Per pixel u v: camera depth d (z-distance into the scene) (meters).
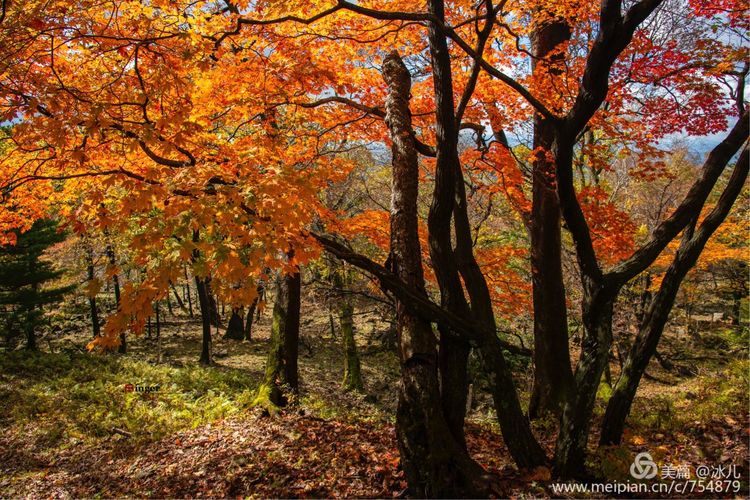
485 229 14.73
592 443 6.70
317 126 10.32
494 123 8.34
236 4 5.70
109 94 4.80
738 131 4.74
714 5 6.06
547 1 7.60
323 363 19.91
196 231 4.09
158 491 5.95
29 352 15.41
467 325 4.88
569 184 4.66
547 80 7.52
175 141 4.29
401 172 5.55
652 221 15.09
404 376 4.52
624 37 3.93
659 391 12.33
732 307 24.33
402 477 5.15
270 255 3.71
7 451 8.48
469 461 4.19
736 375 7.11
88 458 7.98
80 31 4.39
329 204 13.13
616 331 15.45
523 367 16.72
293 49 6.27
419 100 8.27
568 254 14.05
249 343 23.83
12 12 4.03
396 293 4.82
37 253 18.08
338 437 7.00
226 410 9.55
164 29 4.98
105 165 5.60
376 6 7.05
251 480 5.72
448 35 4.61
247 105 6.64
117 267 3.77
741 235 17.28
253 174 4.10
